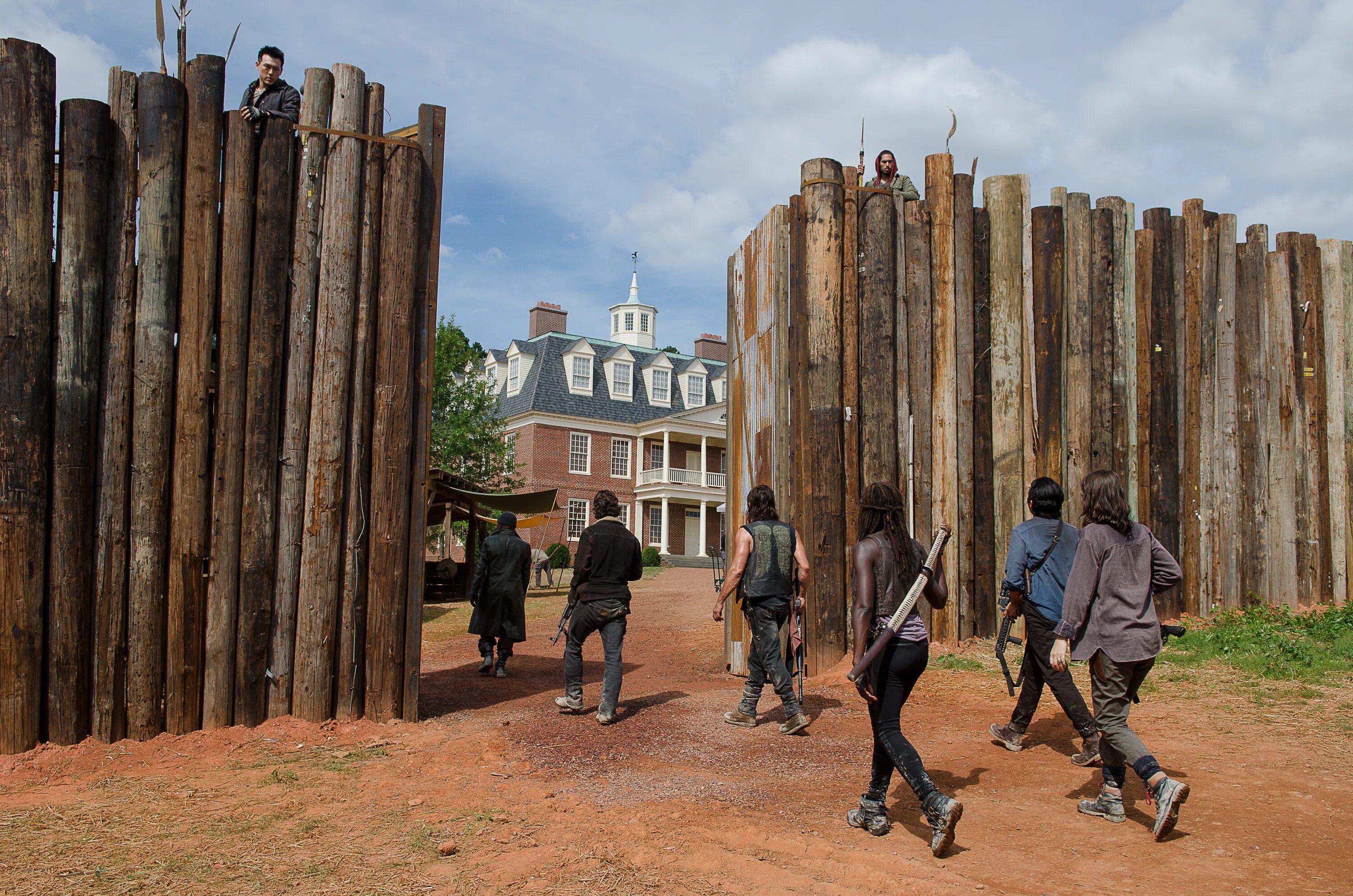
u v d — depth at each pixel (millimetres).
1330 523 11359
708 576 30438
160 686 5793
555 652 11133
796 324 8781
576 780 5219
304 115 6449
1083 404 9469
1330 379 11625
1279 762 5258
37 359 5543
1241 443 10875
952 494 8758
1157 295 10305
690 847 4020
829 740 6078
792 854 3984
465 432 30500
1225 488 10641
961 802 4543
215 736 5812
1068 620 4355
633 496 43312
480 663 10062
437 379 30891
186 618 5863
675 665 9875
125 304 5824
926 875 3670
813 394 8594
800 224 8875
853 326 8766
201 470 5965
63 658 5512
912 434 8789
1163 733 5945
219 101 6172
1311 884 3609
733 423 9703
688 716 6855
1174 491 10141
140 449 5797
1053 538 5461
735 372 9742
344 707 6340
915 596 4141
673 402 47125
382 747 5895
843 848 4012
